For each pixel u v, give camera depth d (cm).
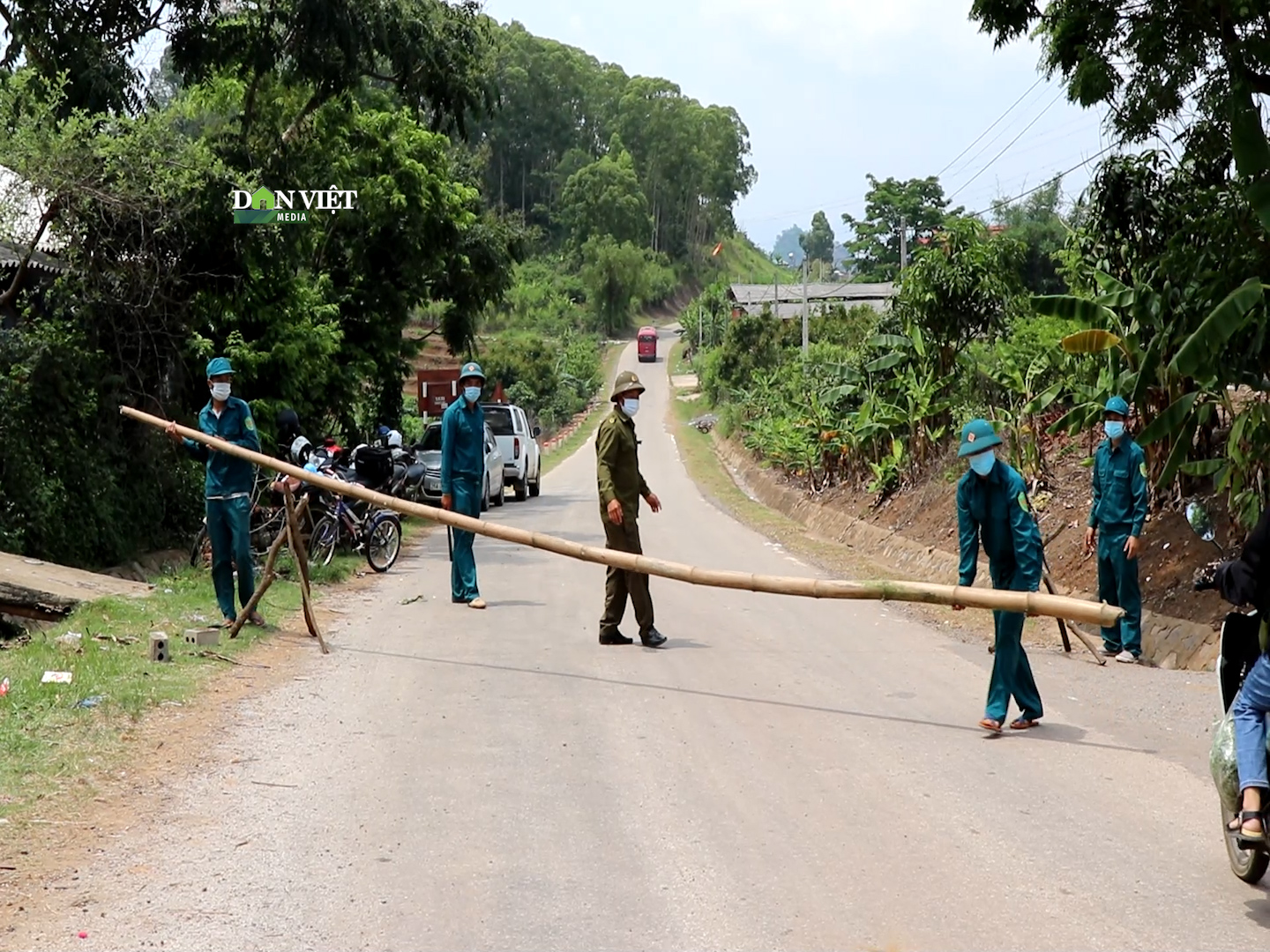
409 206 2575
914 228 9150
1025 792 623
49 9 1773
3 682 783
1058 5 1178
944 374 2111
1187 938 444
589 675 902
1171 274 1153
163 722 736
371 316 2670
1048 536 1432
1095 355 1394
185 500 1683
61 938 439
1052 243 4988
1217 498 1198
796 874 509
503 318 11181
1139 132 1187
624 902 478
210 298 1827
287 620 1114
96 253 1532
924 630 1119
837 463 2650
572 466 4581
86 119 1541
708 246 17288
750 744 712
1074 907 473
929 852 536
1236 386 1102
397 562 1680
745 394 4919
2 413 1359
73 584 1136
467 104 2525
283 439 1952
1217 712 805
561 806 596
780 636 1083
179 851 530
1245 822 462
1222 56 1088
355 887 492
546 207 15175
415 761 673
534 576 1509
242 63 2094
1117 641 1028
